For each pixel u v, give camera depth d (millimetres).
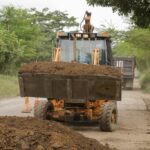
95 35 22844
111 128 19594
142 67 59625
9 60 60812
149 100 38781
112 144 16359
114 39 58812
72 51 22734
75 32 22938
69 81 19219
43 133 10805
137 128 20766
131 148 15570
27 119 12484
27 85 19781
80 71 19125
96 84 19047
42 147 10203
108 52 22797
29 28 71062
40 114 20281
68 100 19453
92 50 22625
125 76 55031
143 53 58906
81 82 19125
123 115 26312
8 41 59906
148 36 57031
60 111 20125
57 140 10547
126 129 20406
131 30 57750
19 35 69938
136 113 27594
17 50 60969
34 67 19719
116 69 19219
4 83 45750
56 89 19469
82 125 21484
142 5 29453
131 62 55844
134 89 55844
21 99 36781
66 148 10367
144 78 51188
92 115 19969
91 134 18828
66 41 22938
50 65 19750
